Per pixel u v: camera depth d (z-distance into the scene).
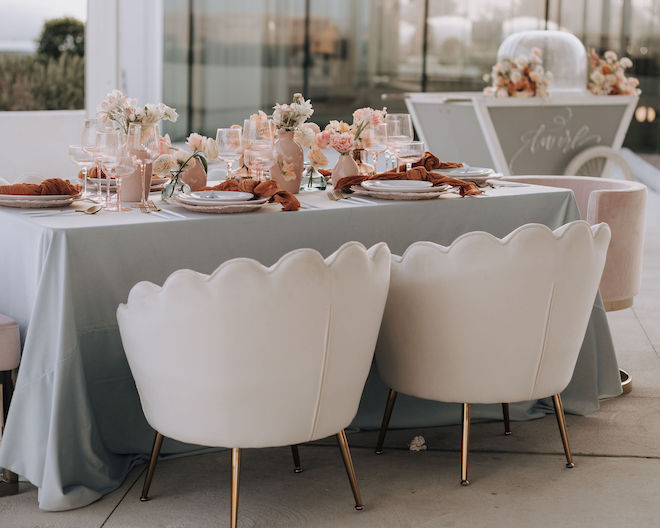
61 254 2.43
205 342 2.22
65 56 11.91
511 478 2.80
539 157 6.05
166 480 2.75
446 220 3.11
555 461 2.95
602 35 10.97
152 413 2.41
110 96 2.90
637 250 3.73
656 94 11.23
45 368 2.47
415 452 3.02
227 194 2.86
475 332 2.57
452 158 6.19
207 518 2.50
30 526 2.42
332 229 2.88
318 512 2.55
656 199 9.34
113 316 2.57
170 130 10.68
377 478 2.79
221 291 2.18
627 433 3.20
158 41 10.45
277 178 3.23
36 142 7.38
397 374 2.73
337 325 2.29
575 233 2.56
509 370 2.62
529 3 10.86
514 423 3.30
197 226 2.64
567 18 10.91
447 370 2.63
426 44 10.84
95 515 2.49
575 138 6.16
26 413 2.49
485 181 3.55
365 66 10.83
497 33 10.90
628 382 3.64
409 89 10.91
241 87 10.69
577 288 2.62
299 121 3.23
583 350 3.38
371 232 2.96
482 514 2.55
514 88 5.84
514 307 2.55
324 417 2.38
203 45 10.55
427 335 2.61
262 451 3.00
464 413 2.71
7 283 2.74
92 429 2.55
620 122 6.30
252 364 2.24
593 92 6.18
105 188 3.26
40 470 2.49
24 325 2.63
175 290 2.21
